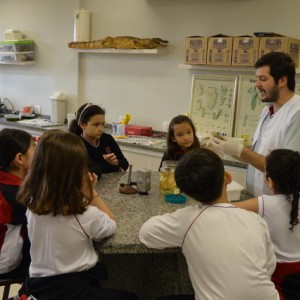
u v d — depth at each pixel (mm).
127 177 2344
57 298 1423
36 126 4648
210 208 1359
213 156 1371
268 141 2168
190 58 3596
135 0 4281
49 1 5090
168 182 1981
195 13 3889
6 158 1744
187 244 1343
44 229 1419
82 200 1422
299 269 1544
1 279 1772
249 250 1289
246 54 3275
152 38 4117
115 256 1984
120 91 4582
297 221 1547
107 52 4332
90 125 2494
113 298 1491
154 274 1988
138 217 1687
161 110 4277
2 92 5852
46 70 5324
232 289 1250
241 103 3564
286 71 2088
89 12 4605
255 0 3516
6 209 1684
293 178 1566
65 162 1373
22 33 5492
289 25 3373
